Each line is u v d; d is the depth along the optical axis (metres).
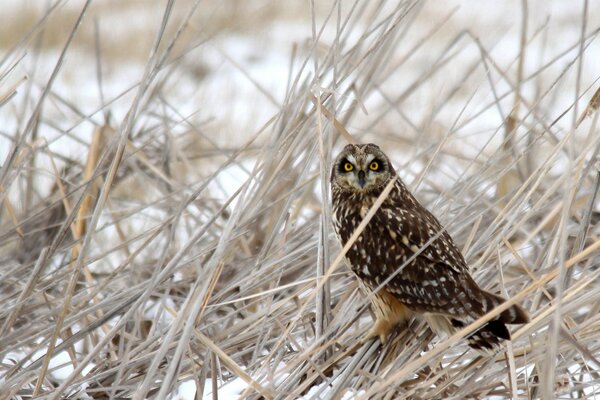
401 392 8.18
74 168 15.04
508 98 24.77
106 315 8.88
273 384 8.17
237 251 12.51
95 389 8.48
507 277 11.02
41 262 8.90
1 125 20.52
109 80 29.14
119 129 9.56
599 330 8.61
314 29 9.98
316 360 8.82
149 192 14.98
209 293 8.34
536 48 31.36
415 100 24.97
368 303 9.48
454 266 8.79
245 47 33.59
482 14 37.03
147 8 37.44
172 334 7.69
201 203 13.55
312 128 10.41
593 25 33.78
